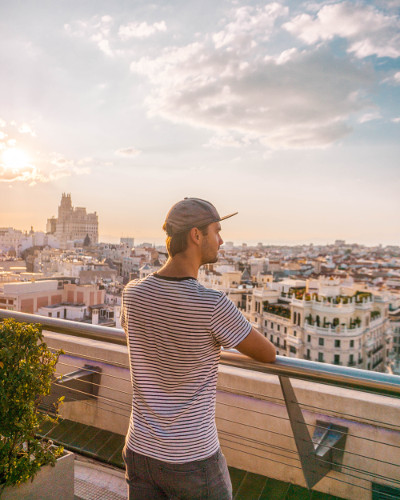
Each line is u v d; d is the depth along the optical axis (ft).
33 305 198.59
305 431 6.22
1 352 5.79
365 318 203.41
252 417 8.31
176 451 3.95
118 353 9.64
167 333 4.01
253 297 238.07
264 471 8.23
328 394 7.63
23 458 5.83
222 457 4.23
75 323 7.09
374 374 4.72
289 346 208.54
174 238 4.24
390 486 7.14
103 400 9.77
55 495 6.29
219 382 8.64
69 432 9.64
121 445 9.11
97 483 8.01
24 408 5.90
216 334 3.90
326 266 437.99
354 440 7.41
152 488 4.31
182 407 4.03
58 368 10.52
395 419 7.09
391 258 515.91
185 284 4.07
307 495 7.64
